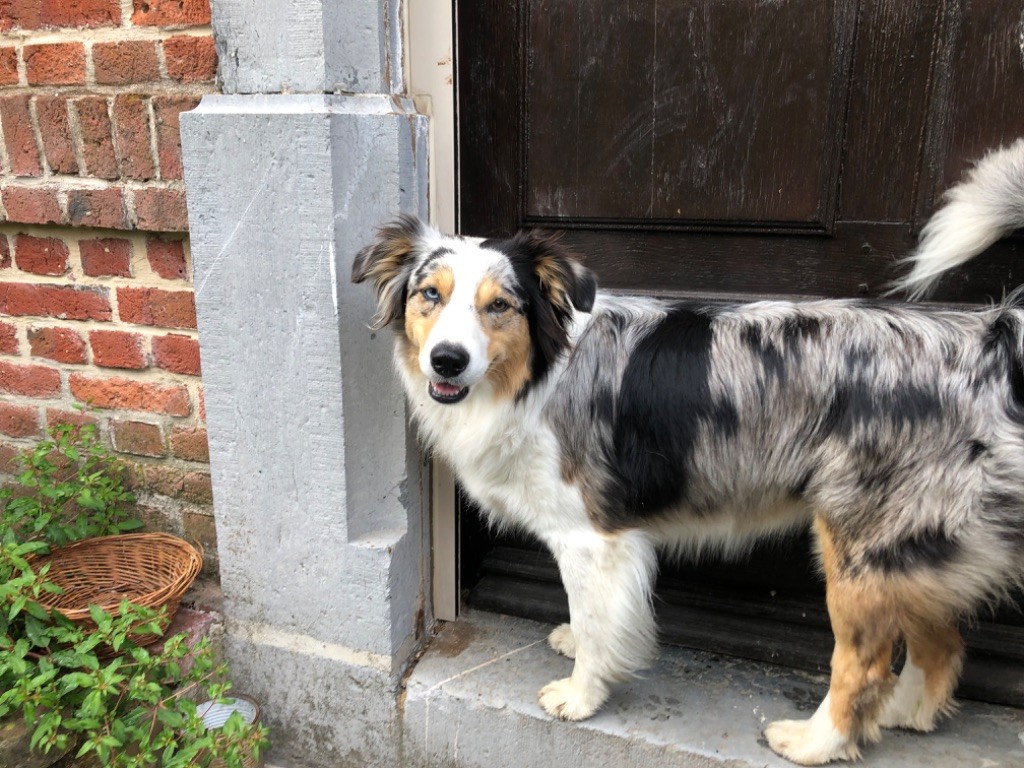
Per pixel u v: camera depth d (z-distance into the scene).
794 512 2.10
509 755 2.32
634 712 2.25
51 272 2.64
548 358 2.08
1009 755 2.08
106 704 2.12
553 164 2.43
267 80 2.06
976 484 1.79
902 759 2.07
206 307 2.28
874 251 2.24
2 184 2.54
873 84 2.11
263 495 2.40
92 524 2.69
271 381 2.27
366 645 2.41
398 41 2.21
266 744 2.28
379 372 2.31
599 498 2.13
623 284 2.49
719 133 2.26
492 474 2.17
